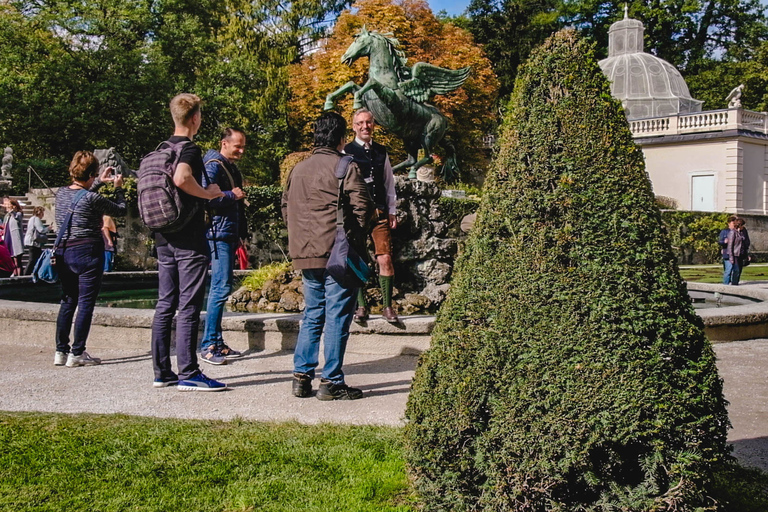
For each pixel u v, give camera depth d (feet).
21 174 101.30
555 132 8.55
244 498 9.36
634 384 7.62
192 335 15.49
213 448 11.28
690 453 7.66
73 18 102.58
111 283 41.06
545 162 8.50
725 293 34.63
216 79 111.75
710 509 7.78
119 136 107.24
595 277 7.95
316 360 14.93
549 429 7.79
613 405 7.61
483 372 8.32
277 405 14.20
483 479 8.56
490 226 8.77
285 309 26.45
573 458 7.66
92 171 18.54
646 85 131.13
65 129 102.73
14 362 18.89
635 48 137.49
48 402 14.44
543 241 8.24
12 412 13.52
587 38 8.91
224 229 18.35
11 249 50.03
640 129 123.44
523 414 7.95
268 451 11.15
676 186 118.93
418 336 19.29
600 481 7.86
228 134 18.67
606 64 135.85
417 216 26.76
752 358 19.70
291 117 116.06
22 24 103.24
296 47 121.70
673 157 119.44
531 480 7.90
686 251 96.89
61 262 18.08
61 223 18.07
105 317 21.02
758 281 53.67
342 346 14.62
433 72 31.76
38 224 49.83
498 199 8.78
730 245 48.65
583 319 7.89
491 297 8.48
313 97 106.83
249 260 64.54
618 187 8.21
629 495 7.78
